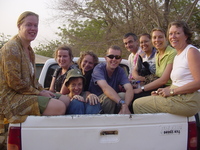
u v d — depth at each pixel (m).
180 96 2.34
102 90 3.04
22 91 2.31
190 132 2.29
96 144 2.10
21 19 2.53
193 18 13.75
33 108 2.25
